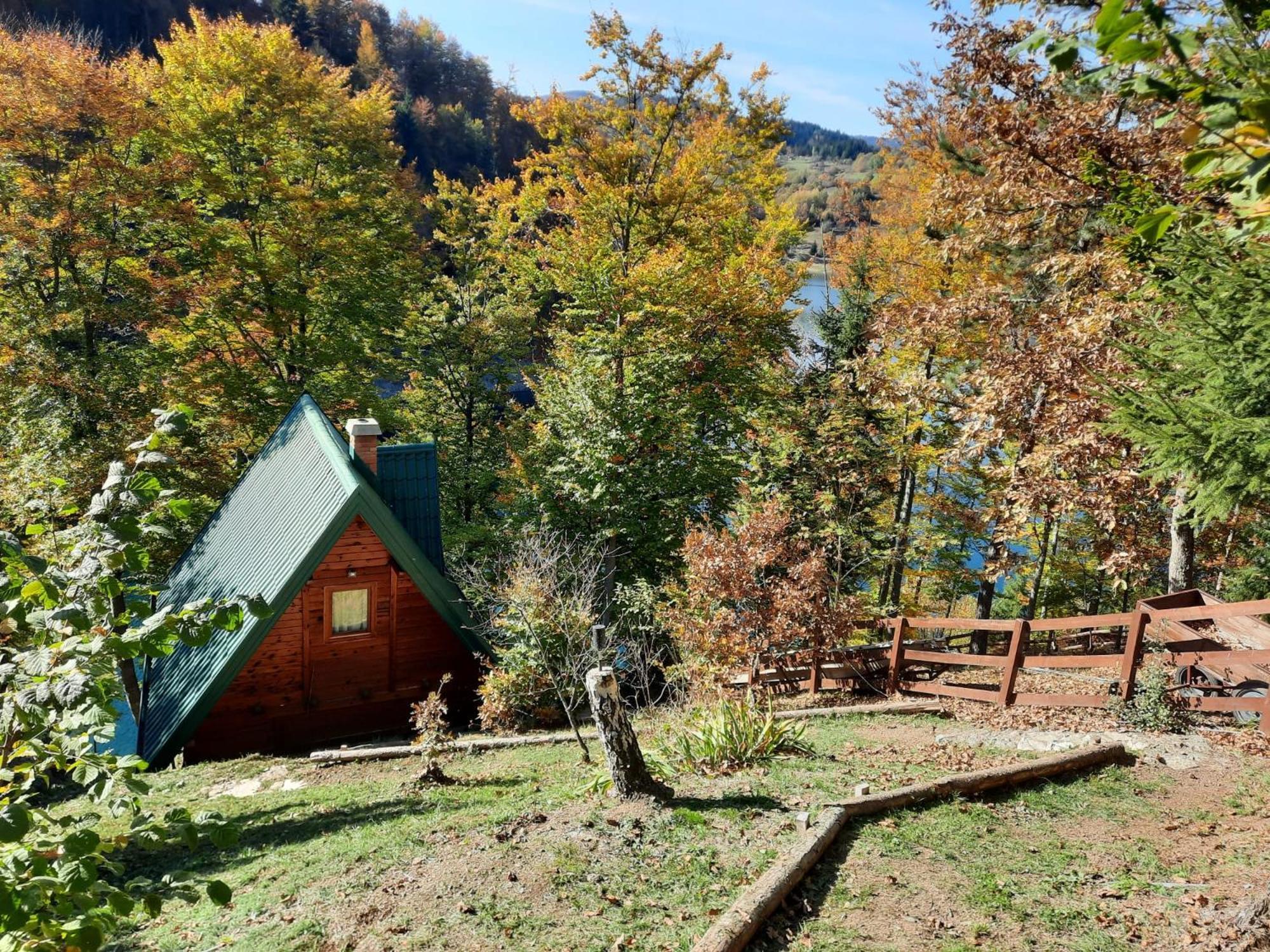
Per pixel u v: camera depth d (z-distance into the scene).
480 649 16.61
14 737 3.22
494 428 32.34
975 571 23.66
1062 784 8.52
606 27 21.36
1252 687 10.77
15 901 2.71
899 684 13.73
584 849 6.98
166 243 23.84
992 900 5.95
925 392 18.64
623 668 15.44
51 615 2.99
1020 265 17.62
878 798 7.56
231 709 15.07
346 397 24.80
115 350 21.52
